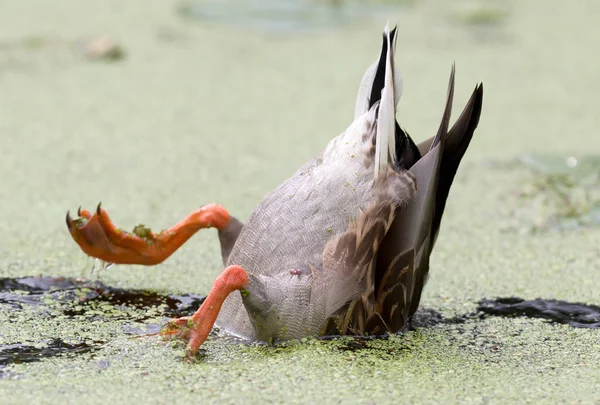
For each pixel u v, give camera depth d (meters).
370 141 8.70
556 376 8.10
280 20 23.53
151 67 19.36
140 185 13.11
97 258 9.83
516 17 25.22
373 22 23.94
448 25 23.94
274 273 8.49
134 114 16.42
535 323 9.37
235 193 12.98
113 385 7.58
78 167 13.72
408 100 17.72
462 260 11.09
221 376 7.78
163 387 7.55
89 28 21.58
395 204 8.49
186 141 15.16
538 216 12.48
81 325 8.90
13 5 23.25
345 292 8.46
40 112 16.22
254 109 17.09
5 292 9.63
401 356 8.38
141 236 9.82
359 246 8.46
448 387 7.77
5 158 13.91
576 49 22.34
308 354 8.23
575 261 11.09
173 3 24.64
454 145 8.84
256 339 8.52
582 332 9.16
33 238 11.08
